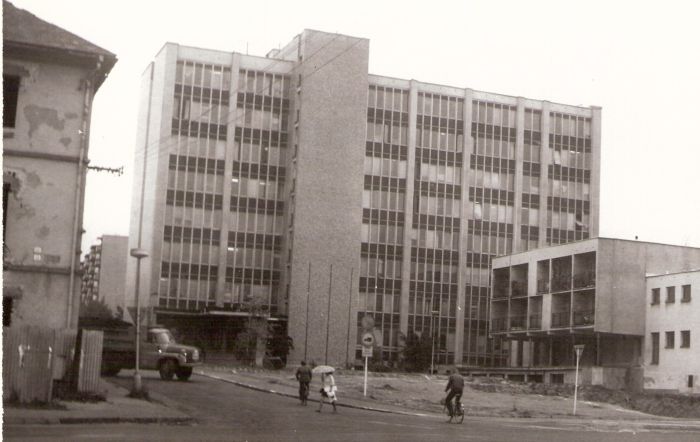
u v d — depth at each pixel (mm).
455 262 91438
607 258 67812
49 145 27734
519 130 95250
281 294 84562
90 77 28203
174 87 83500
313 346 83000
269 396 36219
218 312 77688
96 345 26656
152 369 40281
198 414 25531
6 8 27984
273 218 85438
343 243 85312
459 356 89938
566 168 96625
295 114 86625
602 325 66750
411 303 89438
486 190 93562
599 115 98125
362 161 87062
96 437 17141
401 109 91500
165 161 82375
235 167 84562
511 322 79812
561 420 34312
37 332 23594
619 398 53562
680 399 51812
